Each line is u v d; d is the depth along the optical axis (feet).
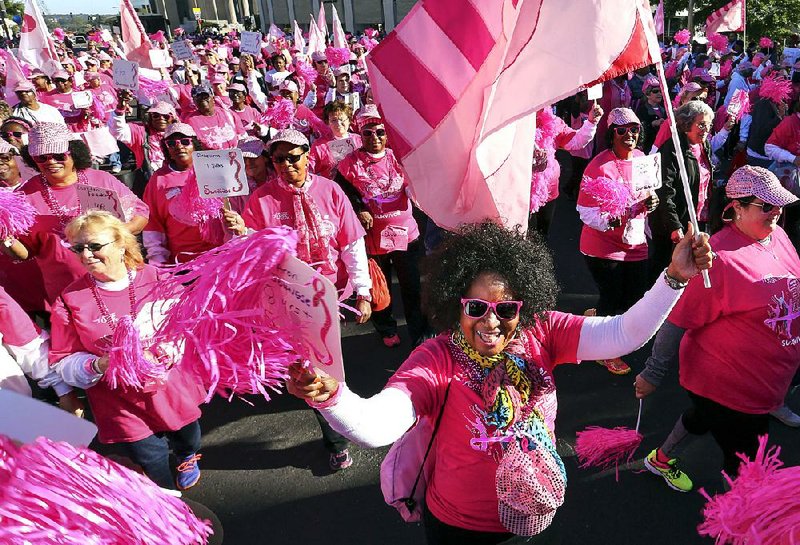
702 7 79.41
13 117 22.76
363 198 14.15
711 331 8.56
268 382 4.54
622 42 6.25
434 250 6.40
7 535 2.27
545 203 18.97
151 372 7.23
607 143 13.85
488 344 5.77
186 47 41.01
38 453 2.64
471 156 7.52
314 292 4.09
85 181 12.45
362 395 14.34
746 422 8.68
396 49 7.45
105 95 34.78
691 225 5.74
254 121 26.63
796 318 8.06
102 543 2.55
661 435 12.23
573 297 18.66
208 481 11.75
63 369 8.35
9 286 13.60
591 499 10.66
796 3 75.31
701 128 13.94
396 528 10.45
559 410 13.26
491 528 6.15
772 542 3.65
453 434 5.97
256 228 11.27
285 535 10.45
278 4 199.62
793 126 18.62
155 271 8.80
